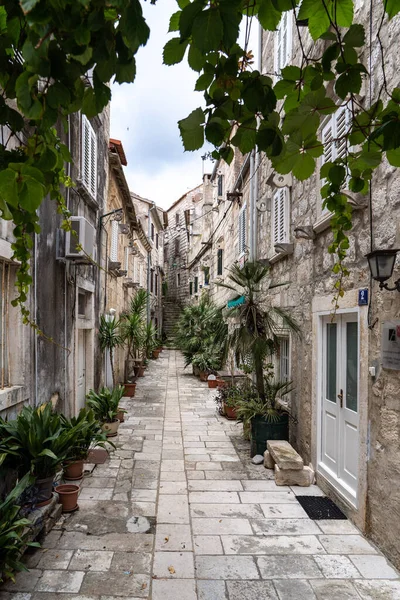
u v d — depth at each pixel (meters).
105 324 9.02
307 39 5.61
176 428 7.96
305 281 5.83
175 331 17.27
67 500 4.32
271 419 6.10
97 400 7.39
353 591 3.13
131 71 1.21
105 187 9.60
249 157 9.80
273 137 1.56
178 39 1.38
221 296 15.48
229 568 3.41
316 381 5.30
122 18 1.08
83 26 1.02
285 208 6.89
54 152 1.75
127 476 5.43
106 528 4.04
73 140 6.37
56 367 5.50
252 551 3.67
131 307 14.21
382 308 3.62
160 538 3.87
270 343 6.36
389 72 3.50
